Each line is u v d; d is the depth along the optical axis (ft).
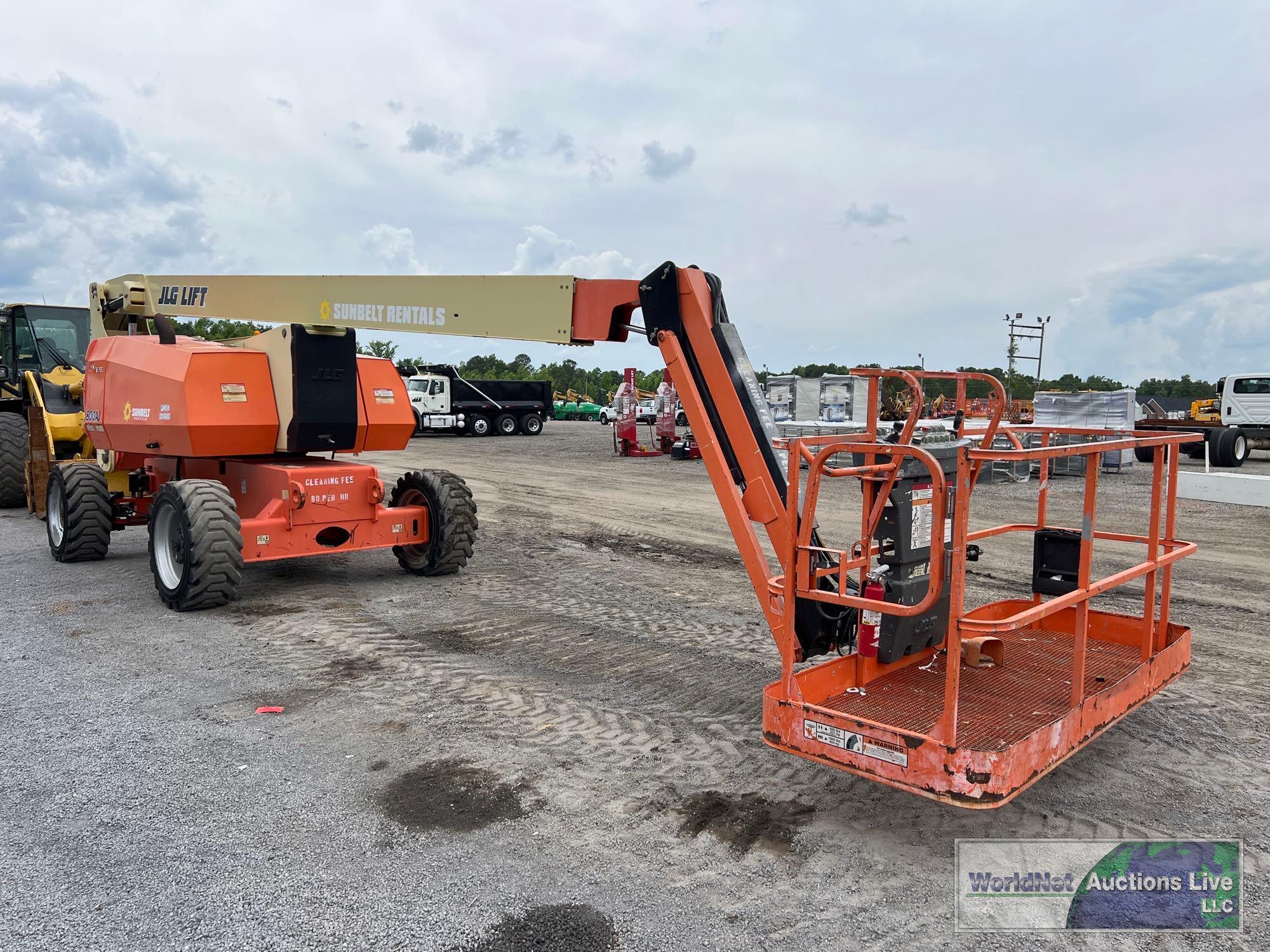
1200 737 15.26
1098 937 9.64
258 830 11.82
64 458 38.17
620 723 15.67
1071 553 16.28
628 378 77.51
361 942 9.43
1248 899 10.36
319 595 25.16
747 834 11.83
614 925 9.76
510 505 45.50
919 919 9.94
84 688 17.26
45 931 9.57
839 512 41.70
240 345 26.14
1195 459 75.36
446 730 15.29
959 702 13.74
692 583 27.30
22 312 39.09
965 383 14.92
